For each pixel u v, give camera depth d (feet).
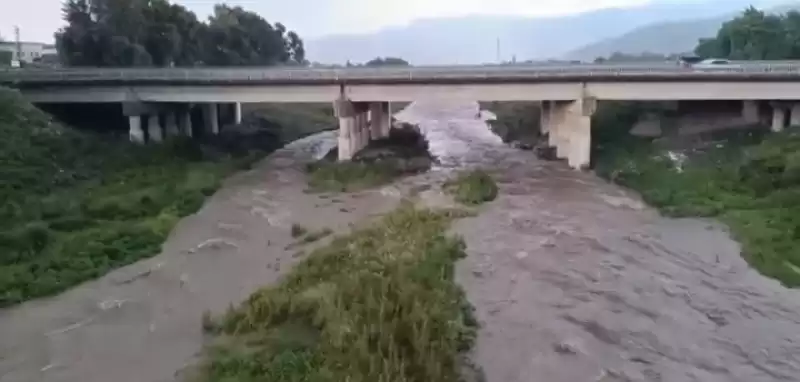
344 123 237.04
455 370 96.78
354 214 182.09
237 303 123.95
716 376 96.12
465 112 423.23
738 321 113.39
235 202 196.34
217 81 234.17
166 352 106.42
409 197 197.67
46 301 127.13
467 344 105.29
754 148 210.38
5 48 409.28
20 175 186.39
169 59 337.93
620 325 111.96
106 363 103.55
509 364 99.71
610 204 185.98
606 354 102.42
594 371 97.55
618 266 138.51
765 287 127.54
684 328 110.93
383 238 149.69
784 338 107.14
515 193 199.52
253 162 249.34
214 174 222.28
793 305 119.34
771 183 182.80
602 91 223.92
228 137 286.46
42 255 145.07
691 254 145.38
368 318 104.78
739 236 154.30
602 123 265.13
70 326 116.57
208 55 381.60
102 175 209.77
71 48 299.17
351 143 242.78
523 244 152.15
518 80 223.30
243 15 454.40
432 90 230.27
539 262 140.87
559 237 156.97
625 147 237.04
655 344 105.60
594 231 161.58
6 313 121.70
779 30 338.95
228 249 154.92
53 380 98.89
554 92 226.17
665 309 118.11
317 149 279.49
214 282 135.23
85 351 107.55
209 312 119.55
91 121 264.11
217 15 424.05
